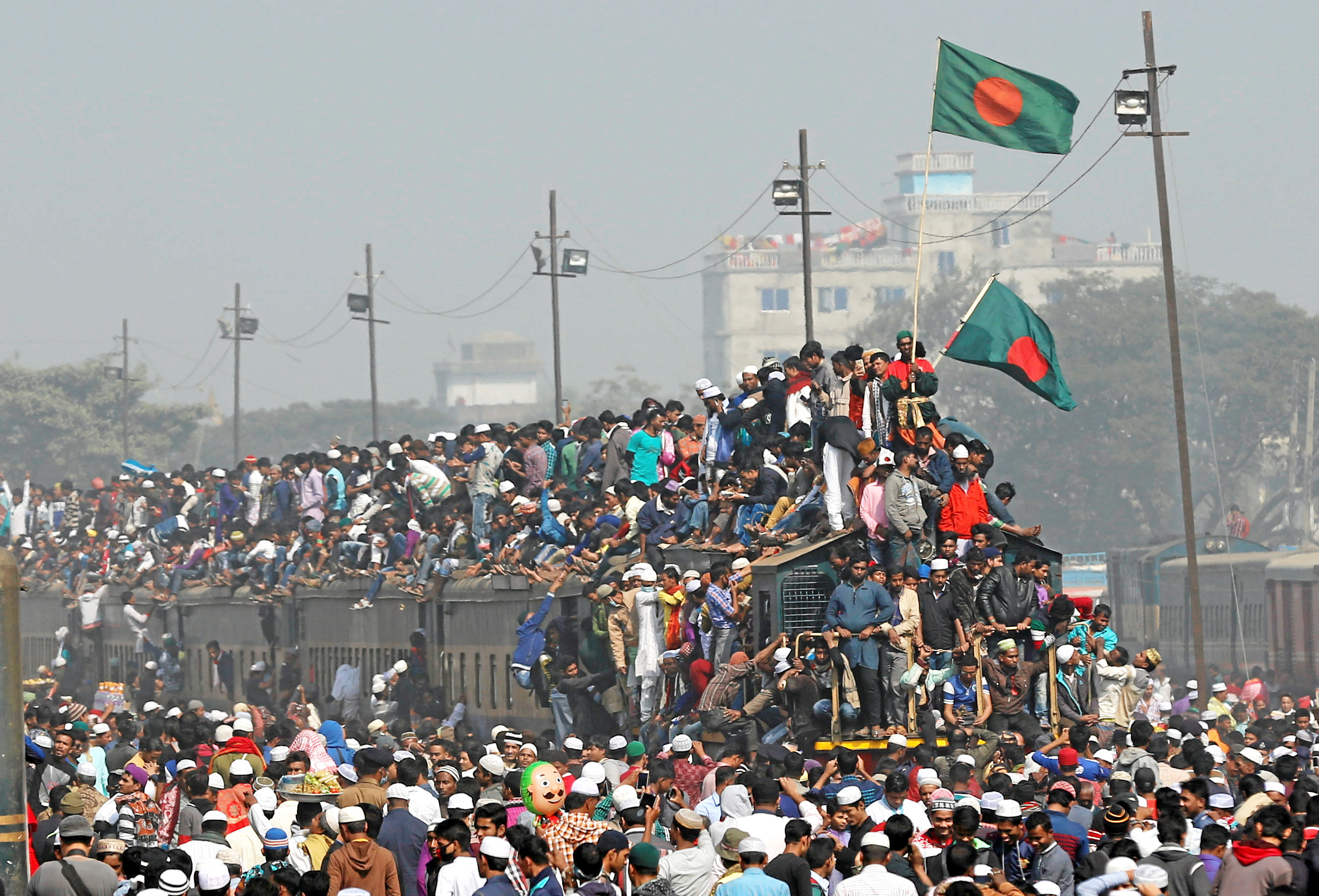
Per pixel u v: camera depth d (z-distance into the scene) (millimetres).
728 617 79875
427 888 49000
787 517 81562
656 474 95938
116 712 100750
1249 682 130875
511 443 108000
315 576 128000
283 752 64062
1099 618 81188
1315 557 152625
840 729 74625
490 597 103812
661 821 59438
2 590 40656
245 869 54656
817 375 83375
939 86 88000
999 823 48969
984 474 84250
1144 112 127062
